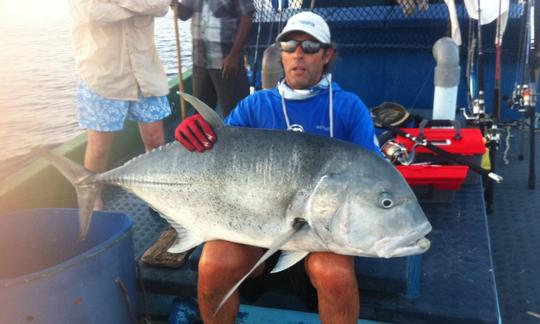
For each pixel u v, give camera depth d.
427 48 4.77
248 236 1.88
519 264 2.97
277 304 2.48
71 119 9.61
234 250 1.98
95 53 2.93
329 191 1.73
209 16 3.91
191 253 2.68
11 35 20.56
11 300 1.94
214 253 1.98
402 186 1.75
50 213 2.46
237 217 1.86
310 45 2.10
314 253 1.94
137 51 3.04
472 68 4.32
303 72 2.15
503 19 4.27
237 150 1.84
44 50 16.88
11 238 2.41
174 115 5.48
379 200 1.71
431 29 4.71
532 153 3.78
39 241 2.47
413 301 2.33
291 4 4.87
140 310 2.60
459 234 2.83
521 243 3.17
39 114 9.93
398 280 2.29
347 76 5.10
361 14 4.80
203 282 2.01
